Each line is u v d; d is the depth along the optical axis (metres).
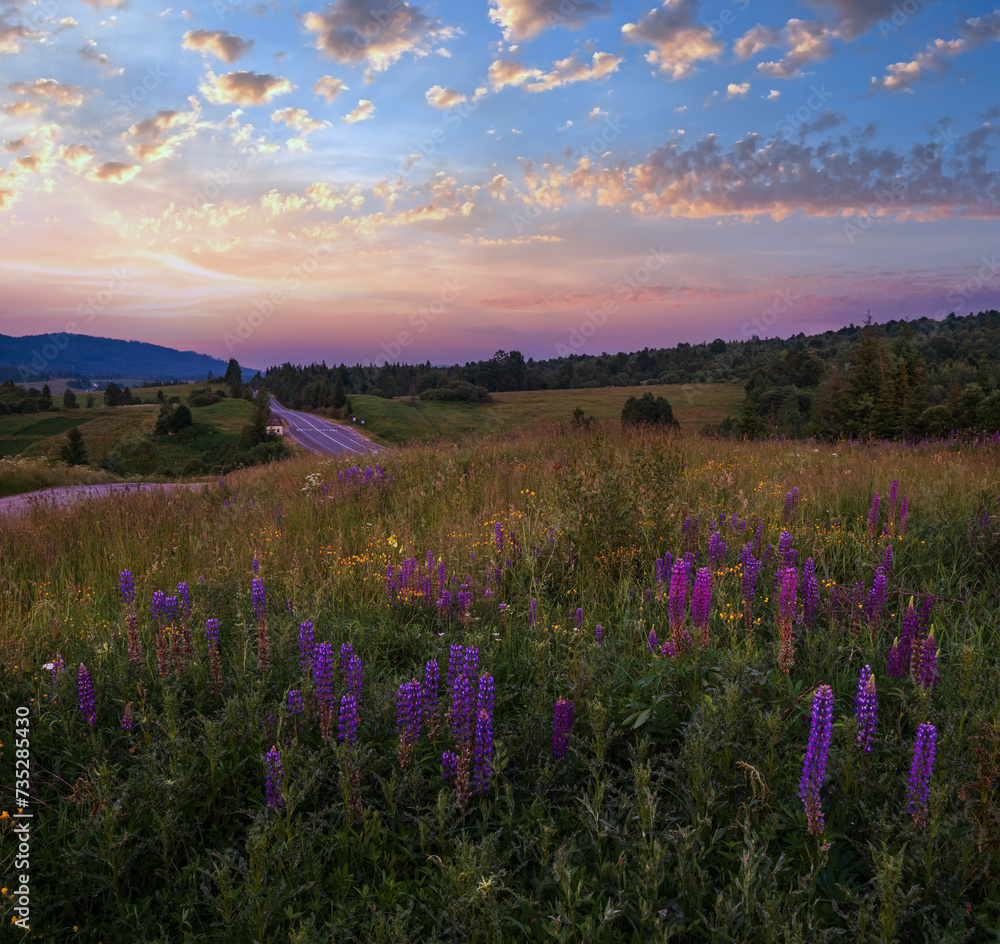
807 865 2.38
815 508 6.90
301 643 3.89
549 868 2.44
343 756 2.84
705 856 2.42
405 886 2.45
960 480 7.07
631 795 2.77
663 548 5.82
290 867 2.46
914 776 2.32
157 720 3.33
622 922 2.29
